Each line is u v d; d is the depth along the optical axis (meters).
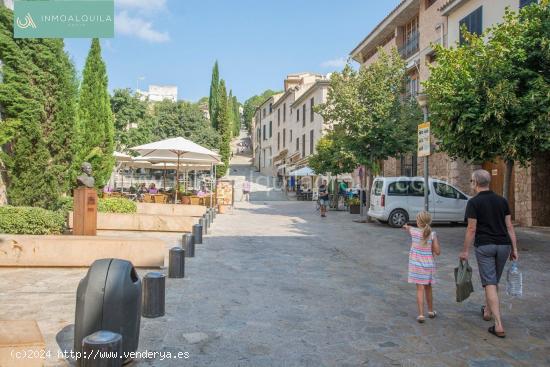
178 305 5.56
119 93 30.48
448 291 6.74
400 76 17.36
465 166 17.94
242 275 7.39
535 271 8.04
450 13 18.86
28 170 11.35
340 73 17.97
